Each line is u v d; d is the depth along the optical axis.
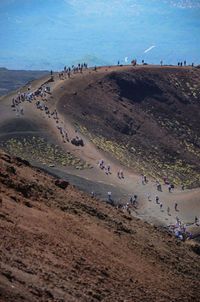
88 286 12.09
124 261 17.05
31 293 9.25
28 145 77.38
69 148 81.50
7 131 81.75
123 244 19.38
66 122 94.62
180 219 59.53
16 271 10.03
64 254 13.73
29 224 14.56
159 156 102.44
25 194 18.36
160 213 60.81
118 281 14.24
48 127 88.25
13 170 20.52
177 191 74.94
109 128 105.50
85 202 24.02
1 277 9.19
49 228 15.46
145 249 20.53
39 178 23.64
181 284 18.11
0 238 11.81
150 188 72.88
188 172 97.19
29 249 12.23
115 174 76.31
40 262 11.73
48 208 18.34
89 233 18.05
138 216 57.44
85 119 103.19
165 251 21.98
